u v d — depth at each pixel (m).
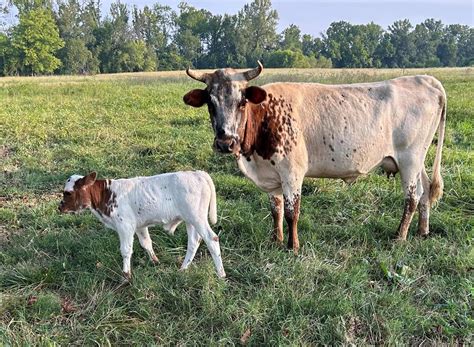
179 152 7.17
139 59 56.25
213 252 4.19
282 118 4.58
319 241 4.80
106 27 57.03
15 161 7.18
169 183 4.19
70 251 4.64
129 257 4.25
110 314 3.83
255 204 5.55
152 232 4.90
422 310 3.90
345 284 4.14
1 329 3.63
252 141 4.59
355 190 5.75
